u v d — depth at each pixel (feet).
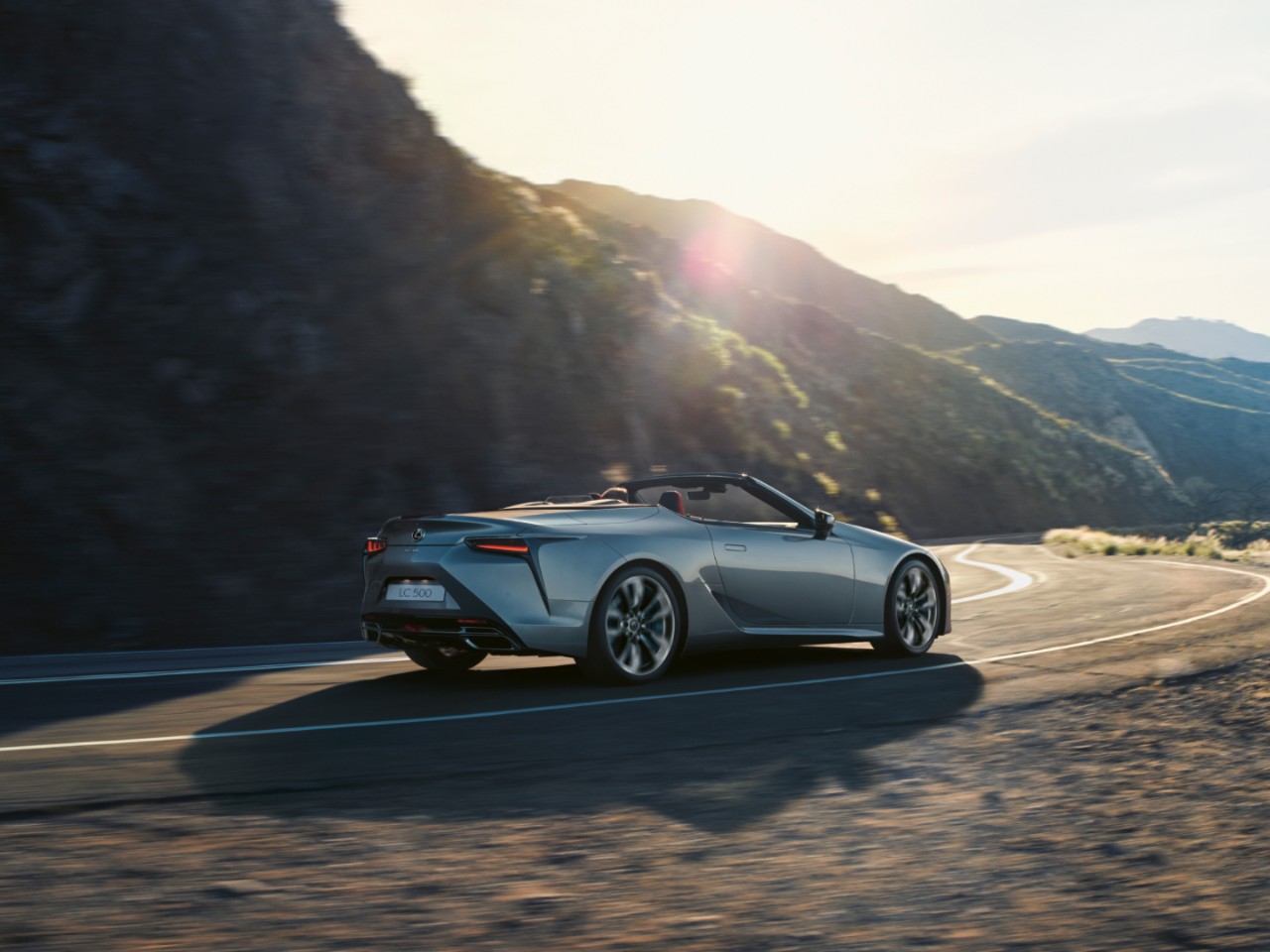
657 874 10.55
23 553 35.29
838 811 12.83
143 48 58.85
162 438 43.47
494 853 11.14
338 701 20.08
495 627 20.77
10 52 54.80
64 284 47.01
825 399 197.77
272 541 41.91
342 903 9.62
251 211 56.49
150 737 16.61
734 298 190.80
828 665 25.04
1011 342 577.84
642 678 22.21
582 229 102.32
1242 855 11.25
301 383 50.42
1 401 40.22
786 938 8.96
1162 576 55.77
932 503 201.77
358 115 71.26
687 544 23.06
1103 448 347.97
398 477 50.42
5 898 9.60
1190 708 19.20
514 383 65.10
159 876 10.27
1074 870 10.75
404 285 61.57
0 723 17.71
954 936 9.02
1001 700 20.15
